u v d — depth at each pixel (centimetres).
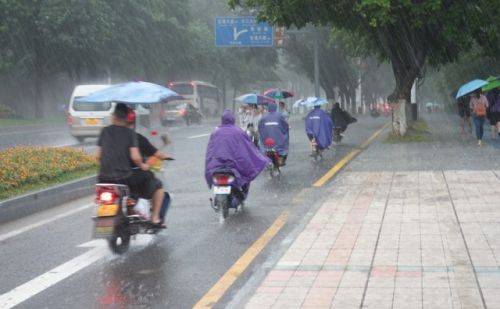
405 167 1702
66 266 872
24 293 757
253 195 1418
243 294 686
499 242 855
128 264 873
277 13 2628
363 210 1113
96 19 4822
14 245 1007
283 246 881
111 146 933
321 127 2084
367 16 2416
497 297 634
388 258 794
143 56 5672
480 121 2297
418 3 2450
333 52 5950
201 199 1383
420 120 4466
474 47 3666
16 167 1415
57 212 1281
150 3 5553
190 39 6191
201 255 912
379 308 615
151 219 977
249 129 2145
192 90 5912
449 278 701
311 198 1366
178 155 2297
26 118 5484
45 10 4644
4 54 4756
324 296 657
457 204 1134
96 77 5500
